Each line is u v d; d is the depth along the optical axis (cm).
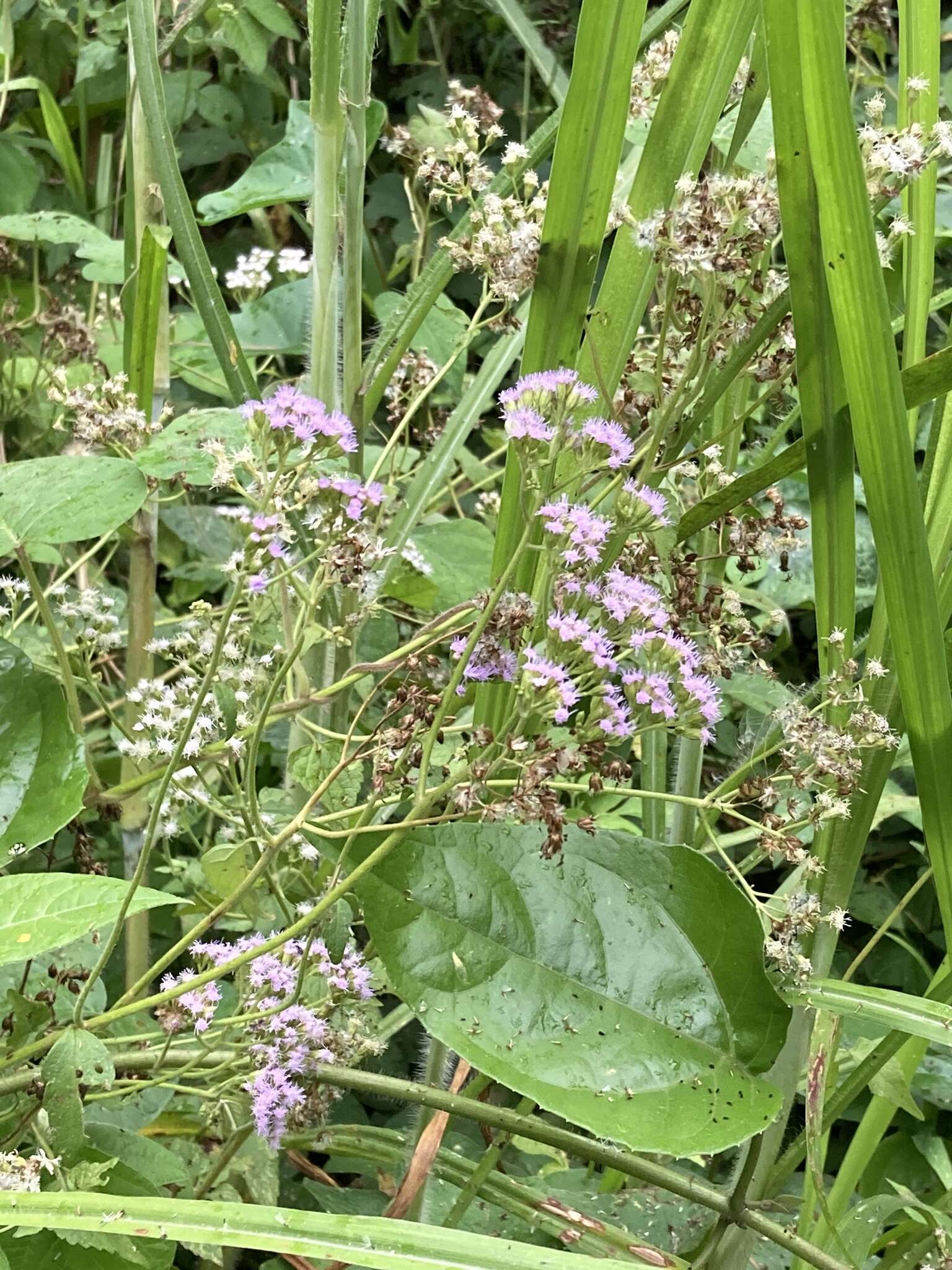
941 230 85
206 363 86
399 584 69
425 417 96
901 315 61
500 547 48
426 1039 56
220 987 64
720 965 44
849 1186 57
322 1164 74
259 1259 64
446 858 44
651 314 51
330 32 51
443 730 47
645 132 58
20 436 97
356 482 45
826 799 47
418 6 127
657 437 46
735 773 51
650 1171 48
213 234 128
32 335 98
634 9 42
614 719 41
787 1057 51
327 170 53
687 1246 58
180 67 121
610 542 46
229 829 56
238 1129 53
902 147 45
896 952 87
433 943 43
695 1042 43
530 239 46
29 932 41
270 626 62
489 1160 51
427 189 83
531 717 42
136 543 65
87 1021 43
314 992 53
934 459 50
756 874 90
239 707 53
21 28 115
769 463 46
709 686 42
